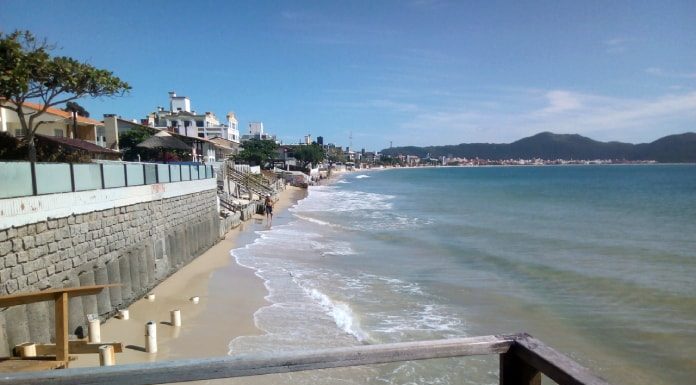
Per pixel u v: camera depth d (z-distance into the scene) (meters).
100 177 12.42
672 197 54.41
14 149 17.23
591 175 138.75
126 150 40.66
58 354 7.49
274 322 11.61
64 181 10.78
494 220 35.34
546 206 46.25
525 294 14.60
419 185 97.19
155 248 16.14
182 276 17.19
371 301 13.73
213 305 13.20
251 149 86.06
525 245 24.02
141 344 10.15
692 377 8.84
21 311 8.77
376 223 33.94
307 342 10.23
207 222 23.28
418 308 13.08
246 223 33.47
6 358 7.75
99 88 17.30
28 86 15.45
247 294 14.34
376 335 10.74
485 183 101.88
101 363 8.15
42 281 9.73
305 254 21.47
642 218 34.94
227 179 39.78
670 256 20.41
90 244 11.72
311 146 129.00
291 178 86.69
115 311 12.66
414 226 32.06
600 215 37.56
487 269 18.36
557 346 10.34
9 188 8.98
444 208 45.56
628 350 10.09
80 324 10.79
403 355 2.11
